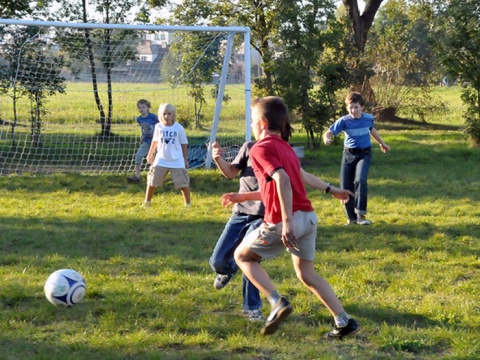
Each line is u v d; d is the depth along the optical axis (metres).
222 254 5.03
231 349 4.56
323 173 13.06
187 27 12.12
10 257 6.84
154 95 15.30
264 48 16.02
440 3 16.81
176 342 4.66
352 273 6.44
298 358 4.41
